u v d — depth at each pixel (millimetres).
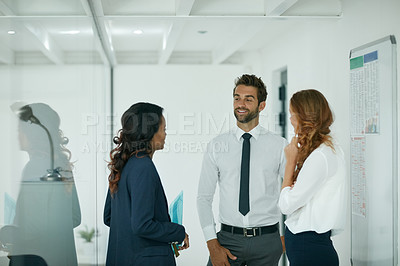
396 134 2271
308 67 3182
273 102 3283
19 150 1226
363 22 2623
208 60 3271
